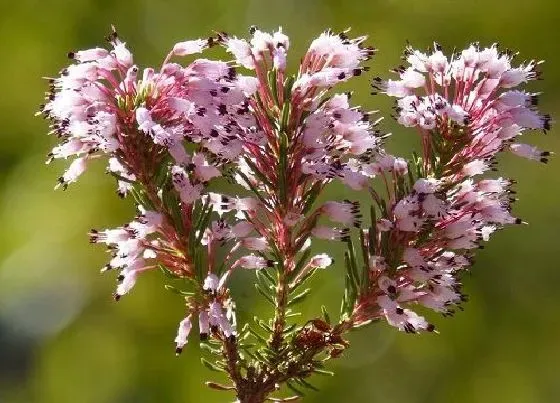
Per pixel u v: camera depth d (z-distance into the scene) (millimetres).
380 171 488
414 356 1087
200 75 479
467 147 492
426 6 1086
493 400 1080
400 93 489
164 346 1065
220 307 486
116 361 1083
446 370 1087
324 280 1009
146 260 508
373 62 1060
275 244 494
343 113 481
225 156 477
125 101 482
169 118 480
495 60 487
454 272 493
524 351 1078
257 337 498
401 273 490
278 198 489
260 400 492
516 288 1079
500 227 494
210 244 491
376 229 489
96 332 1087
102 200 1065
